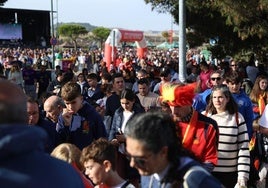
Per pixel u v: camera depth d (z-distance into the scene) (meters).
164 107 5.48
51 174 2.58
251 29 21.14
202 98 7.81
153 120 3.03
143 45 38.16
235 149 6.34
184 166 3.09
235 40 25.97
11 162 2.48
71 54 56.06
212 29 25.55
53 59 38.53
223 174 6.34
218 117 6.37
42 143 2.62
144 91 9.78
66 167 2.72
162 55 56.12
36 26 56.38
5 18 54.75
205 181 2.98
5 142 2.40
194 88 5.38
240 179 6.21
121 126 7.52
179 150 3.14
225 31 25.59
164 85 5.42
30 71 22.83
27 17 55.72
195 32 26.77
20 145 2.45
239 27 21.52
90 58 44.47
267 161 7.66
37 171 2.54
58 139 6.48
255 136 7.70
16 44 55.41
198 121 5.36
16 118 2.59
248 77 16.80
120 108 7.72
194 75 17.31
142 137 2.97
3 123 2.55
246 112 7.83
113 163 4.66
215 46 27.48
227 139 6.27
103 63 26.95
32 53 47.56
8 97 2.59
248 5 19.95
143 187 3.42
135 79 15.41
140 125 3.00
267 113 7.71
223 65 19.19
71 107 6.57
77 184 2.72
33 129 2.54
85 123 6.65
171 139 3.06
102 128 6.86
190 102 5.25
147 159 3.01
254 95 9.21
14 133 2.44
